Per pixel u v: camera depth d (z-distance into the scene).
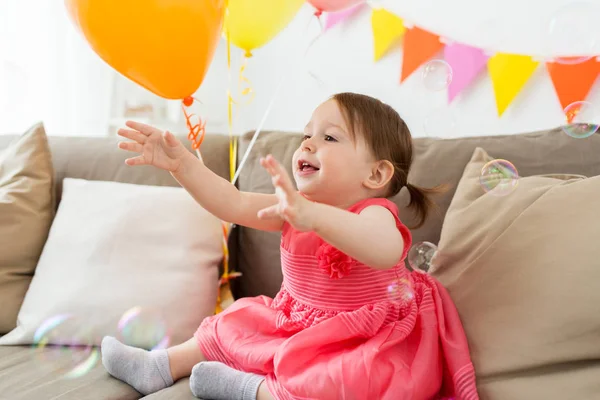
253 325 1.05
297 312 1.05
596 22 1.24
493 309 0.95
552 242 0.92
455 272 1.08
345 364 0.87
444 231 1.14
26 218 1.31
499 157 1.25
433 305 1.02
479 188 1.15
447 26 1.68
